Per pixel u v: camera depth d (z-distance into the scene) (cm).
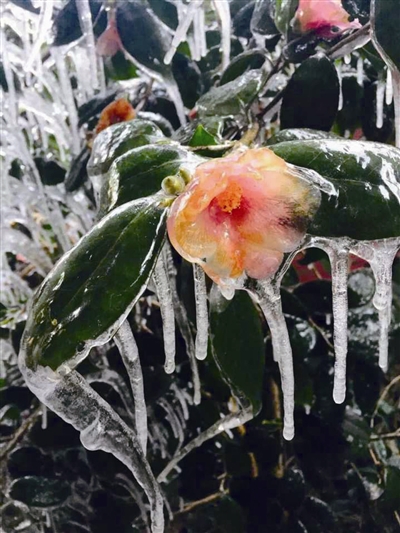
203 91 50
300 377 43
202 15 47
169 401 47
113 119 47
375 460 45
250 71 40
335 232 25
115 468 44
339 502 46
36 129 58
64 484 45
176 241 22
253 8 49
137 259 23
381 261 28
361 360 46
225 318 35
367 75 50
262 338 36
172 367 29
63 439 45
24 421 47
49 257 56
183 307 38
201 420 47
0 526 44
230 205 23
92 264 23
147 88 49
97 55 47
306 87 40
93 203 52
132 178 26
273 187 22
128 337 27
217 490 45
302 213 23
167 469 38
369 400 46
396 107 32
